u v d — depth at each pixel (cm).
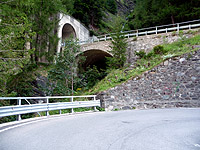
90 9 4344
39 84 1783
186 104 1283
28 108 731
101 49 2588
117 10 7350
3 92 1224
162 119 716
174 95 1342
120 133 493
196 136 460
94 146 374
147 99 1413
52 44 2319
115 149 354
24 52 1188
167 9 2655
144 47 2306
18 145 379
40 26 2211
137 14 3581
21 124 651
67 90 1736
